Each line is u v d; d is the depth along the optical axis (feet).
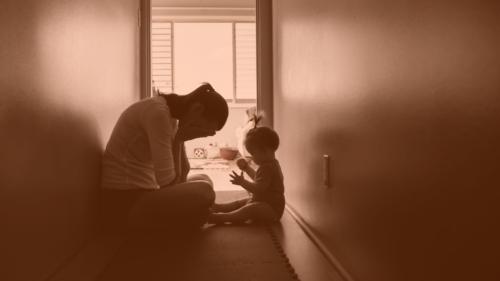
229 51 21.72
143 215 7.07
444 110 2.86
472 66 2.54
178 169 7.80
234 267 5.48
